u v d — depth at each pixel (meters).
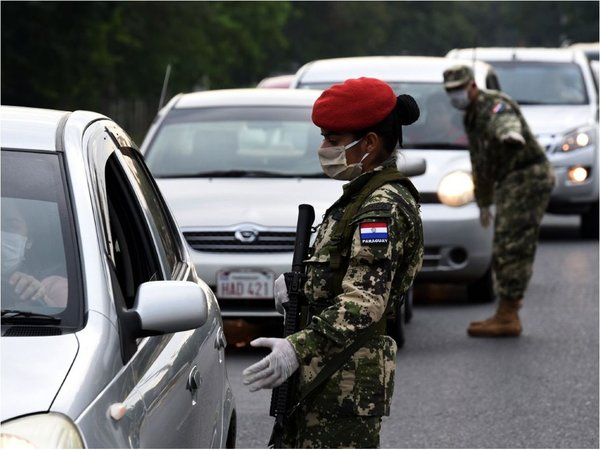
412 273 8.04
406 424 13.98
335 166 8.05
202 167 18.78
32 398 6.09
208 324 9.05
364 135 8.02
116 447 6.21
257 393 15.51
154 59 83.06
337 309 7.64
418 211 7.99
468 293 22.20
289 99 20.33
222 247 16.92
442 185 20.62
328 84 23.72
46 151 7.74
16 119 8.05
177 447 7.28
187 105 20.31
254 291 16.81
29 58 65.88
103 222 7.50
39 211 7.39
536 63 34.47
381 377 7.88
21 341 6.54
